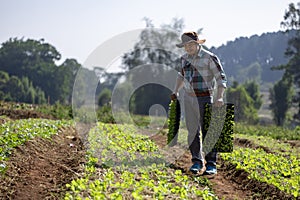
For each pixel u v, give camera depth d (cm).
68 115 1792
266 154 944
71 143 1026
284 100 4672
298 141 1282
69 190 597
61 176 688
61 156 852
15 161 707
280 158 899
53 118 1738
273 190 684
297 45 4906
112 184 611
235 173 800
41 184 641
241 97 3500
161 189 608
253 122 3369
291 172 788
